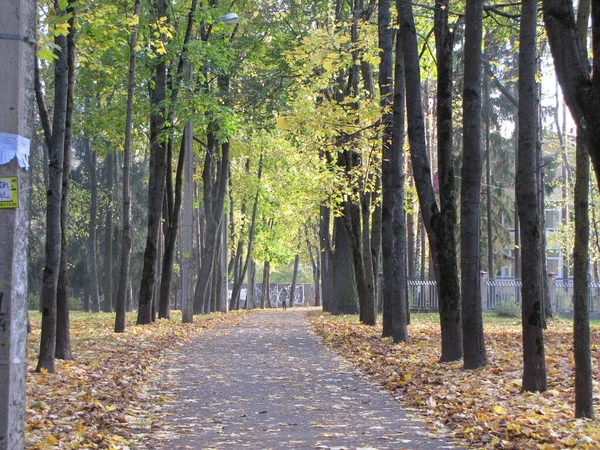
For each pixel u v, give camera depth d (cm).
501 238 4803
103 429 823
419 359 1545
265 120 2880
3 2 453
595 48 589
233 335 2459
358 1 2431
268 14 2948
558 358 1498
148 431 841
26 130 459
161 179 2686
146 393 1126
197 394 1128
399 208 1939
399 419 917
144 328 2448
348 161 2780
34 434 773
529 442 738
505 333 2312
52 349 1281
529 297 1066
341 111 1734
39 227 4806
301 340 2244
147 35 2180
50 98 2909
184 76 2659
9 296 446
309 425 879
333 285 3734
